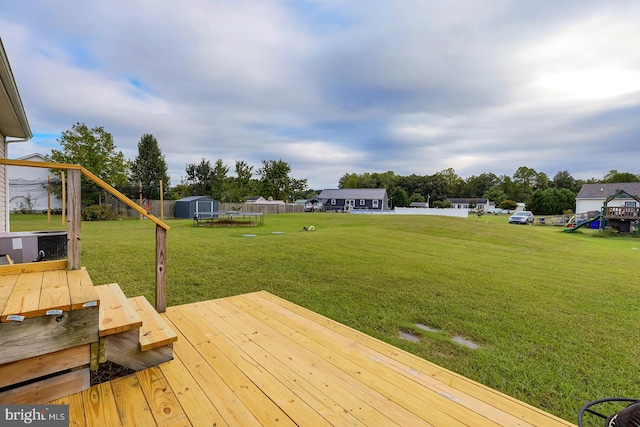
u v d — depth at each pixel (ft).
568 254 28.35
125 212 62.80
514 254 26.53
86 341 5.31
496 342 9.09
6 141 20.20
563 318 11.09
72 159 59.62
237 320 8.71
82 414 4.67
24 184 65.62
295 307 9.89
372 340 7.66
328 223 53.62
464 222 51.75
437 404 5.20
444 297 13.05
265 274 15.71
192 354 6.68
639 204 77.61
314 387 5.59
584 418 5.90
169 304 11.11
